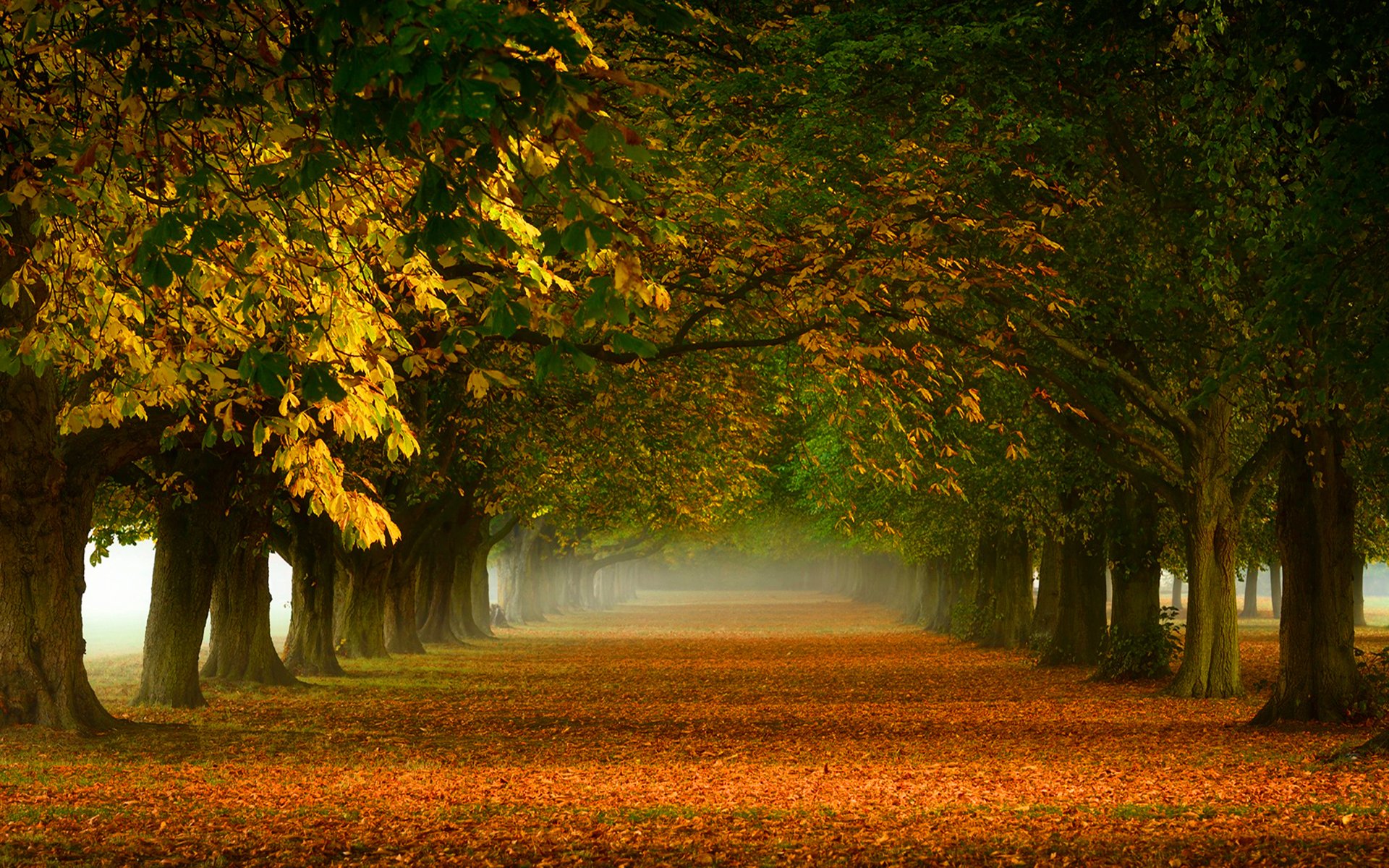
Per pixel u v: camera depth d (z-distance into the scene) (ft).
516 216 31.45
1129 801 52.95
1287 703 85.10
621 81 24.59
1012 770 64.49
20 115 31.63
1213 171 50.88
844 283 60.44
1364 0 45.21
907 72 72.64
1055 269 79.97
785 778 62.18
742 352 101.96
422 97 19.86
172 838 42.98
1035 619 174.19
